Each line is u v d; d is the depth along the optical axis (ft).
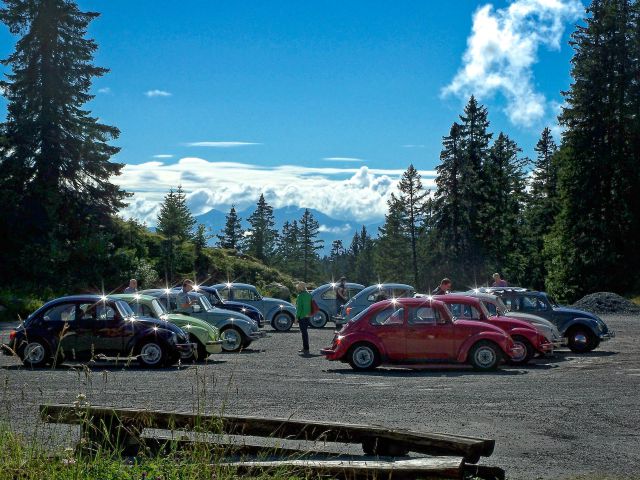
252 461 24.09
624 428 34.78
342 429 25.66
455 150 247.09
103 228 174.29
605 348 77.61
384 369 59.21
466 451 24.06
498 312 67.77
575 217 199.21
